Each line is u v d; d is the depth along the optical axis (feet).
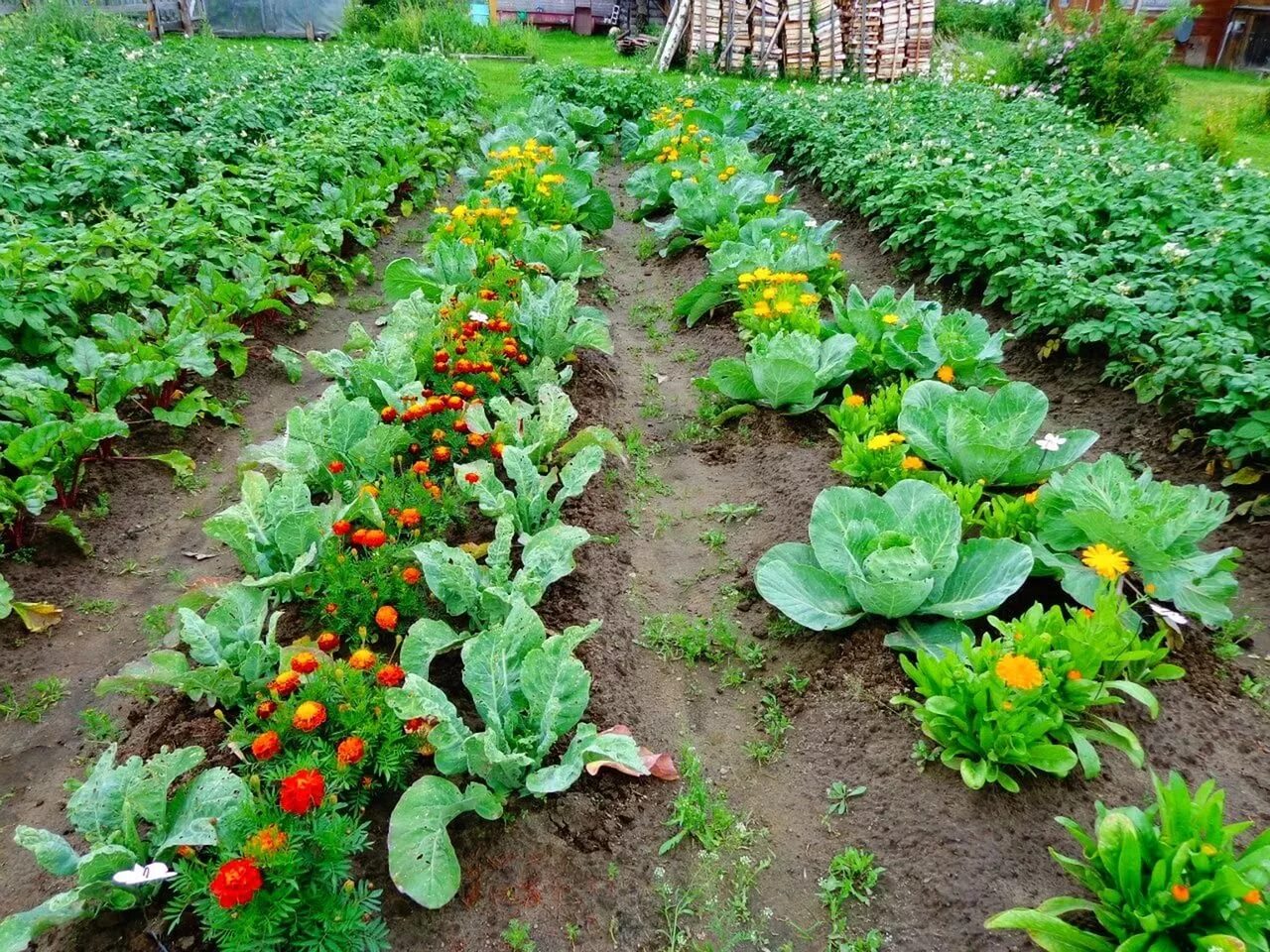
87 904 7.55
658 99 44.45
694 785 9.81
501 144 33.47
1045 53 46.70
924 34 59.36
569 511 14.16
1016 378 18.49
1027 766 8.84
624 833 9.22
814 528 11.59
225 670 9.21
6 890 8.57
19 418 14.26
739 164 31.12
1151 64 43.68
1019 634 9.30
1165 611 10.10
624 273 26.55
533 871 8.57
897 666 10.58
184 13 66.03
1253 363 14.08
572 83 44.78
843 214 29.45
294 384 19.20
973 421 12.64
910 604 10.41
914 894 8.34
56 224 22.41
